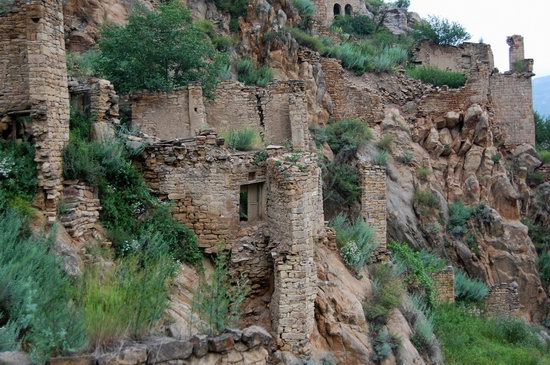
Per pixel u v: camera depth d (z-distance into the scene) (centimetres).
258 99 2161
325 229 1681
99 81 1459
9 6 1168
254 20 2944
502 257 2834
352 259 1666
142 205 1345
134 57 1858
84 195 1222
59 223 1134
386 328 1493
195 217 1406
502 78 3450
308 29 3481
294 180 1302
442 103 3278
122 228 1280
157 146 1414
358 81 3200
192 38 1956
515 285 2600
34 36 1163
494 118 3425
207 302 930
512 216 3045
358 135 2745
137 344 665
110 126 1447
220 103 2103
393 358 1413
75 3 2261
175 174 1407
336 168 2438
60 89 1220
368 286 1659
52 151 1178
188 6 2808
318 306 1384
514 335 2234
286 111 2175
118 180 1330
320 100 2978
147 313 736
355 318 1419
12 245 935
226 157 1409
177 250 1332
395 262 2081
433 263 2434
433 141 3105
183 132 1834
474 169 3067
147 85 1836
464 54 4012
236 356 702
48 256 948
